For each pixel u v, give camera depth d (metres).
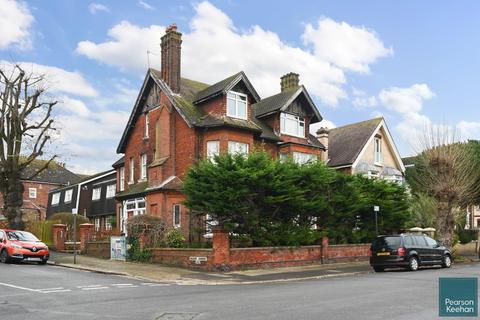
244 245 22.61
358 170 37.25
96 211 46.78
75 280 17.00
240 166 21.55
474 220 58.84
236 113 29.62
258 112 33.97
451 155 29.34
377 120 40.53
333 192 25.72
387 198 29.02
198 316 9.88
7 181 31.61
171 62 31.05
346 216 26.84
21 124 31.81
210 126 28.44
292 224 24.19
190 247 24.81
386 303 11.39
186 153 29.02
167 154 30.12
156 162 30.22
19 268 20.70
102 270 20.42
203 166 22.05
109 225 44.12
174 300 12.34
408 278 17.86
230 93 29.41
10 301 12.28
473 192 34.41
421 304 11.22
